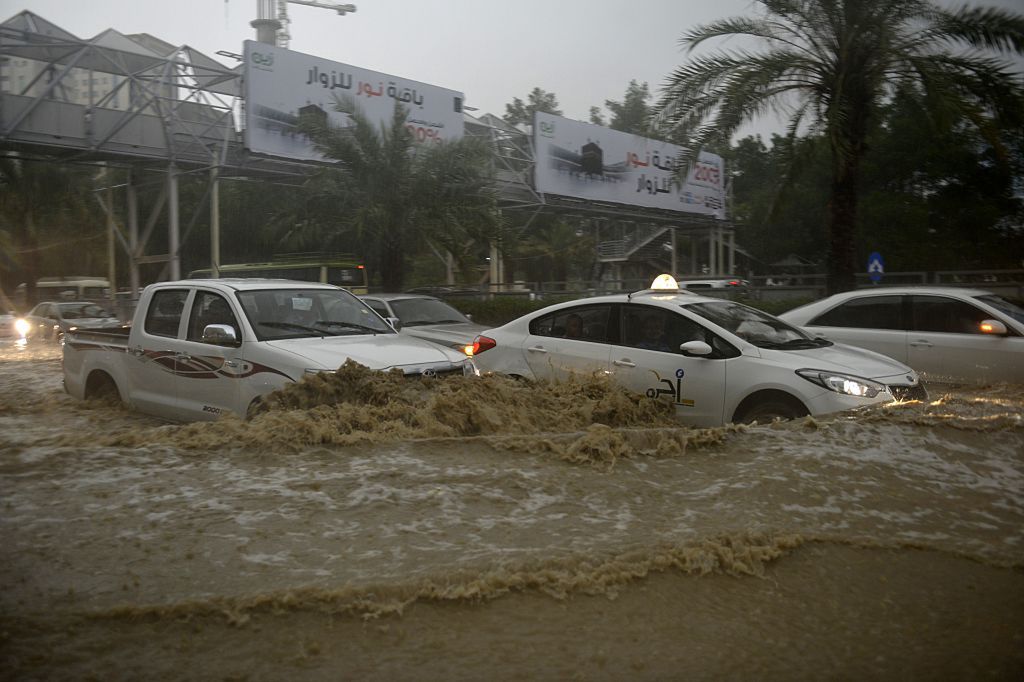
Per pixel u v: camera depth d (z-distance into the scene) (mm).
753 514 3596
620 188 38531
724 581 3020
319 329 7258
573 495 3770
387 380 5770
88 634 2518
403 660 2451
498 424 5039
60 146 24078
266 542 3145
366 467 4074
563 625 2678
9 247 37500
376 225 23375
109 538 3160
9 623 2547
